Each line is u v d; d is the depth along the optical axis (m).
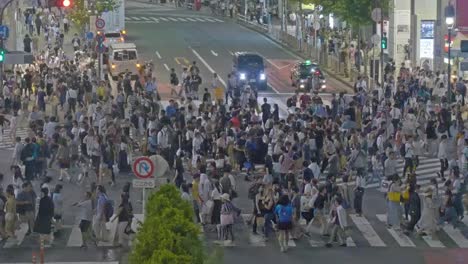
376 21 86.19
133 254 25.33
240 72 86.94
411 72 84.50
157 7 171.12
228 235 40.66
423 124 61.72
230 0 156.50
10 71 78.69
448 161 53.38
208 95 68.25
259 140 53.97
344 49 98.75
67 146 51.81
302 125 56.72
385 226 43.97
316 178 45.81
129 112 66.50
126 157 53.41
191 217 27.66
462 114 64.75
